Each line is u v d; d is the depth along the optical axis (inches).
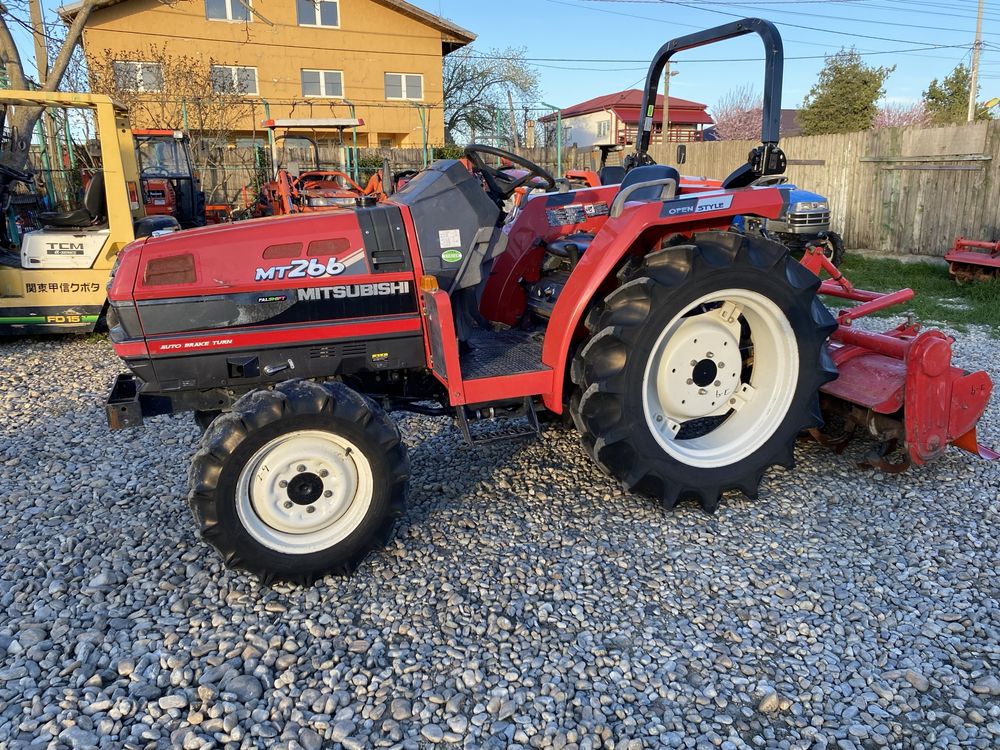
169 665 97.0
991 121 397.1
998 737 85.1
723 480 135.4
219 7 800.3
